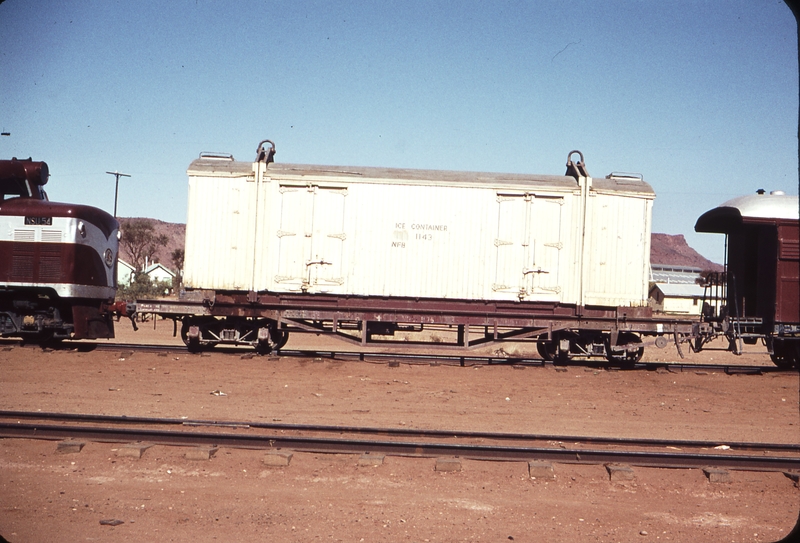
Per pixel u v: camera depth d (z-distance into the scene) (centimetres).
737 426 1071
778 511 677
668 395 1334
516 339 1653
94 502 642
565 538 589
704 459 800
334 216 1636
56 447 798
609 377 1511
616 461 799
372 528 596
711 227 1908
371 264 1634
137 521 597
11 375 1305
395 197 1639
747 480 765
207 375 1380
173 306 1636
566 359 1703
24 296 1572
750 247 1820
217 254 1630
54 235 1534
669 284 5769
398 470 763
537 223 1648
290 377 1391
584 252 1642
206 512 623
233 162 1666
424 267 1639
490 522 620
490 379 1431
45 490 671
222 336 1678
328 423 998
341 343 2448
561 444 882
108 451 798
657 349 2534
